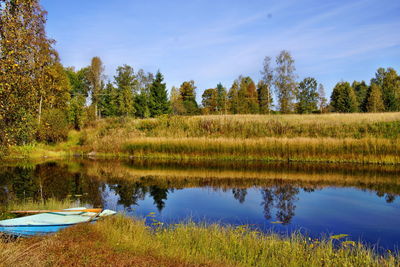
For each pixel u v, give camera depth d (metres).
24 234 6.84
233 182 15.43
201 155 24.16
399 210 10.46
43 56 9.26
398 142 20.33
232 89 57.06
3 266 4.42
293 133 26.20
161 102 51.47
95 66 53.25
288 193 13.01
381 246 7.21
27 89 8.60
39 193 12.96
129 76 62.00
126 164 21.97
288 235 7.81
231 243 6.46
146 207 10.78
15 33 7.88
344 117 31.27
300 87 61.00
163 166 20.77
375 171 17.84
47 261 4.77
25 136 9.56
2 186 14.48
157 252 5.72
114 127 33.00
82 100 37.16
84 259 4.98
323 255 5.97
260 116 34.47
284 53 42.03
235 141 23.81
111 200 11.78
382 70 70.19
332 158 21.31
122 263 4.88
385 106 50.53
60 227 7.18
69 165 21.83
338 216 9.76
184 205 11.07
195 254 5.85
